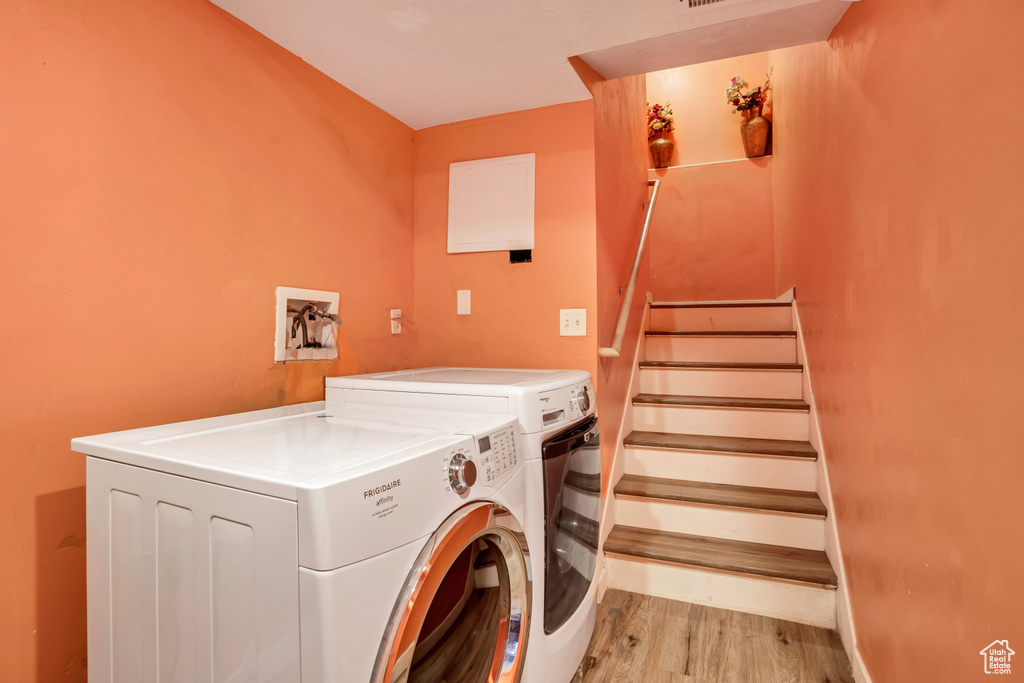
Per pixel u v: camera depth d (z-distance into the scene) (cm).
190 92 137
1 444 100
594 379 205
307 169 175
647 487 231
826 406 206
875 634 140
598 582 201
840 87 176
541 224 213
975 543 86
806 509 202
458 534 98
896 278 124
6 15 100
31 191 104
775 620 190
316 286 179
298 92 172
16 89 102
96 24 116
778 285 349
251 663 79
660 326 349
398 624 83
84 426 114
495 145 221
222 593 82
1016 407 74
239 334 151
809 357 244
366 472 80
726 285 387
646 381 293
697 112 403
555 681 144
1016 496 74
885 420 132
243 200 152
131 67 123
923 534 107
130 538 94
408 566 87
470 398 143
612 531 225
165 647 89
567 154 210
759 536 212
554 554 145
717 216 389
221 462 86
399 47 167
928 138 105
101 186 116
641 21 159
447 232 229
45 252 107
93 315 115
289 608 75
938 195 100
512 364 219
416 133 236
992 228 81
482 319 224
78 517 113
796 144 275
